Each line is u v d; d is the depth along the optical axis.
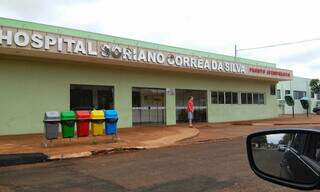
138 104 23.86
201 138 18.16
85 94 21.30
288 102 37.44
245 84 32.41
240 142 16.45
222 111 29.80
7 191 8.02
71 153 12.94
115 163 11.38
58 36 17.94
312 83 49.62
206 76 28.39
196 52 28.47
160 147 15.20
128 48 20.77
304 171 2.66
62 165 11.26
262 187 7.86
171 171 9.85
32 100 19.14
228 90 30.48
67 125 14.91
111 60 20.23
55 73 20.00
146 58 21.61
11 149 13.88
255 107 33.41
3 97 18.28
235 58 32.22
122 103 22.86
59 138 16.75
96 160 12.10
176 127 23.56
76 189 8.12
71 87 20.69
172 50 26.64
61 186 8.42
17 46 16.62
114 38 23.25
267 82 35.06
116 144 15.41
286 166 2.87
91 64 21.25
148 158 12.23
